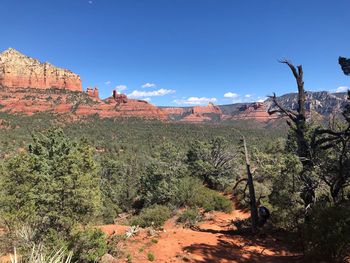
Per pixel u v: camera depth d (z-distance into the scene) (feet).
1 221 44.93
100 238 32.86
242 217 81.05
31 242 36.76
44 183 45.09
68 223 42.01
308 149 45.01
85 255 30.22
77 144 70.79
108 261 31.86
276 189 44.75
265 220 50.78
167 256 34.50
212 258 34.35
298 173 42.70
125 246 36.40
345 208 32.40
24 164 53.11
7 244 39.88
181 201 98.58
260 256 36.11
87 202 44.45
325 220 31.60
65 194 43.27
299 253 36.35
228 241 41.68
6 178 49.85
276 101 50.37
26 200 45.52
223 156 127.85
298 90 49.55
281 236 44.91
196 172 128.57
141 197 120.37
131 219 90.27
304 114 49.11
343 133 40.96
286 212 44.14
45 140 68.95
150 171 113.70
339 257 30.07
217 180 120.16
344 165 41.27
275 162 49.70
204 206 91.20
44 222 42.27
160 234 42.42
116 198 123.95
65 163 47.65
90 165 55.47
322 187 46.19
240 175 124.67
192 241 39.93
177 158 125.70
